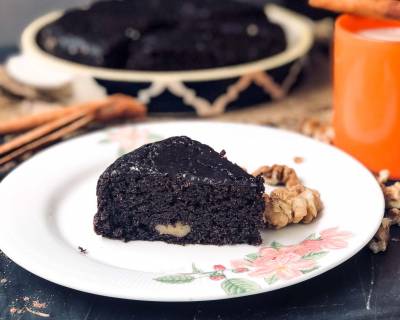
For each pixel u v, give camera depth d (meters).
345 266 0.47
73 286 0.43
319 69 0.77
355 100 0.56
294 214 0.49
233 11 0.75
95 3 0.78
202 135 0.59
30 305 0.45
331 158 0.55
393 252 0.49
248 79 0.67
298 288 0.46
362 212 0.49
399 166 0.56
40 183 0.53
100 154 0.57
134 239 0.49
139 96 0.67
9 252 0.46
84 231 0.50
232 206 0.48
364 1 0.53
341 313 0.44
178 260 0.47
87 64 0.71
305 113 0.68
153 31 0.73
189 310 0.44
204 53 0.70
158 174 0.48
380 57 0.53
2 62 0.78
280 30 0.74
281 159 0.56
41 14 0.99
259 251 0.47
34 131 0.62
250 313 0.44
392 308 0.44
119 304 0.45
